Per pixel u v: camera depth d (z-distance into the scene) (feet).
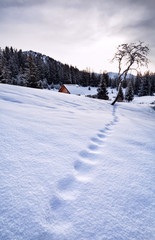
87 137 10.15
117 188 5.09
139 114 38.55
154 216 3.99
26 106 15.35
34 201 3.96
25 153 6.24
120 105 50.65
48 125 10.57
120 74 43.32
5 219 3.32
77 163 6.62
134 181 5.63
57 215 3.73
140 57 38.04
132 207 4.25
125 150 9.00
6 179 4.53
